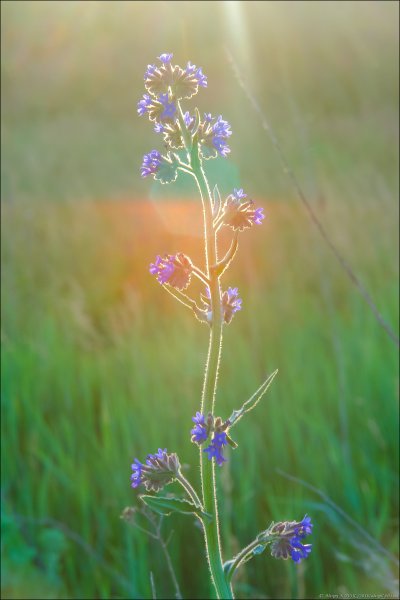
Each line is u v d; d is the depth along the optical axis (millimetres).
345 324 7148
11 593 4242
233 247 1955
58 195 12344
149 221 10477
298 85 21109
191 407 5695
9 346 6691
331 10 22625
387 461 5293
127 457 5223
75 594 4387
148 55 28094
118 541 4805
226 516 4293
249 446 5262
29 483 5031
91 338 7492
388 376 5887
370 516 4688
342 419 5156
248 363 6238
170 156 2002
